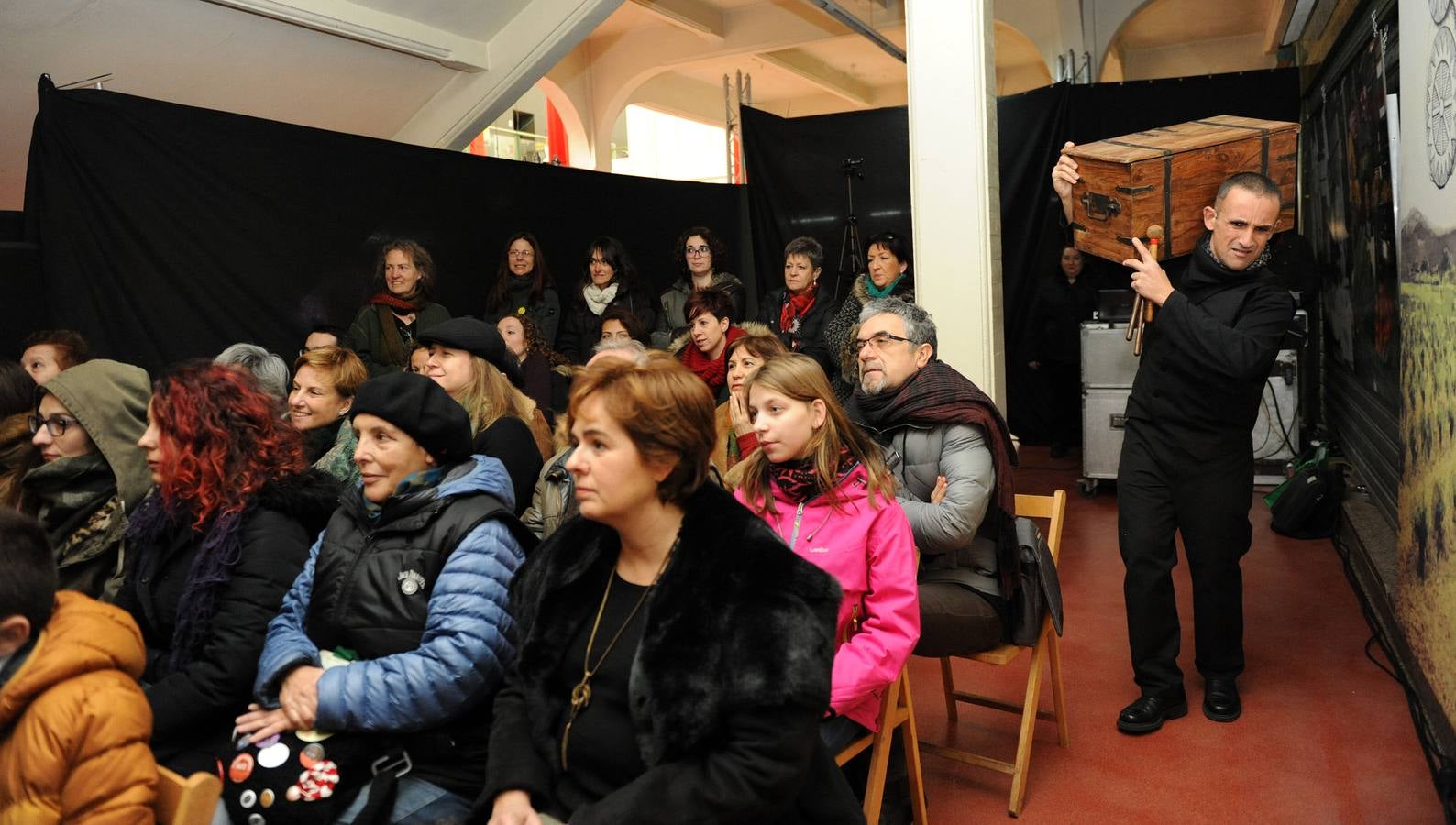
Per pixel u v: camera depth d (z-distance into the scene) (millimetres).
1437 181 2850
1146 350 3412
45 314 4230
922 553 2842
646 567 1570
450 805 1907
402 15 5793
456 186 6352
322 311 5395
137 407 2627
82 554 2566
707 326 4703
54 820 1491
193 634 2070
